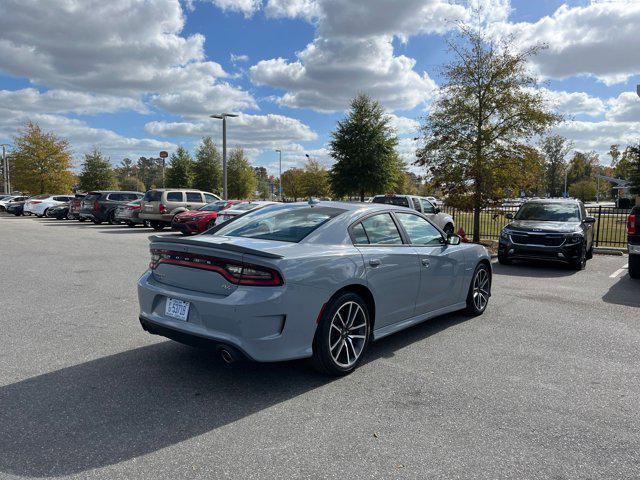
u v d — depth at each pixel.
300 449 2.85
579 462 2.74
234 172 59.00
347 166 33.00
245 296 3.44
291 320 3.57
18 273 9.09
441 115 14.50
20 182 46.38
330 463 2.70
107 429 3.07
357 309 4.14
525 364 4.38
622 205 10.30
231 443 2.91
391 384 3.87
